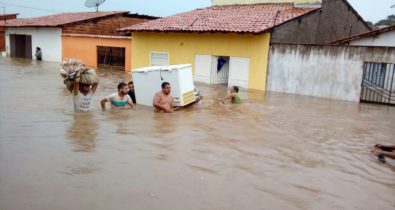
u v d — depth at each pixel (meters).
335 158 7.10
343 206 4.93
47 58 33.56
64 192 4.82
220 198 4.93
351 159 7.09
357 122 11.00
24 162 5.84
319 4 20.28
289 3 21.52
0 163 5.73
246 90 18.20
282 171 6.15
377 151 7.37
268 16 19.52
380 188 5.65
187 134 8.20
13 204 4.41
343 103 15.05
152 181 5.36
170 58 22.42
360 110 13.36
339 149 7.78
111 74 23.53
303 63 17.08
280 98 15.55
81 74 10.08
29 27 34.72
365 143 8.46
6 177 5.20
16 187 4.89
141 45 23.97
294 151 7.40
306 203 4.94
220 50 19.95
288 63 17.53
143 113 10.54
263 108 12.59
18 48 37.31
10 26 36.16
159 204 4.64
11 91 14.10
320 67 16.59
